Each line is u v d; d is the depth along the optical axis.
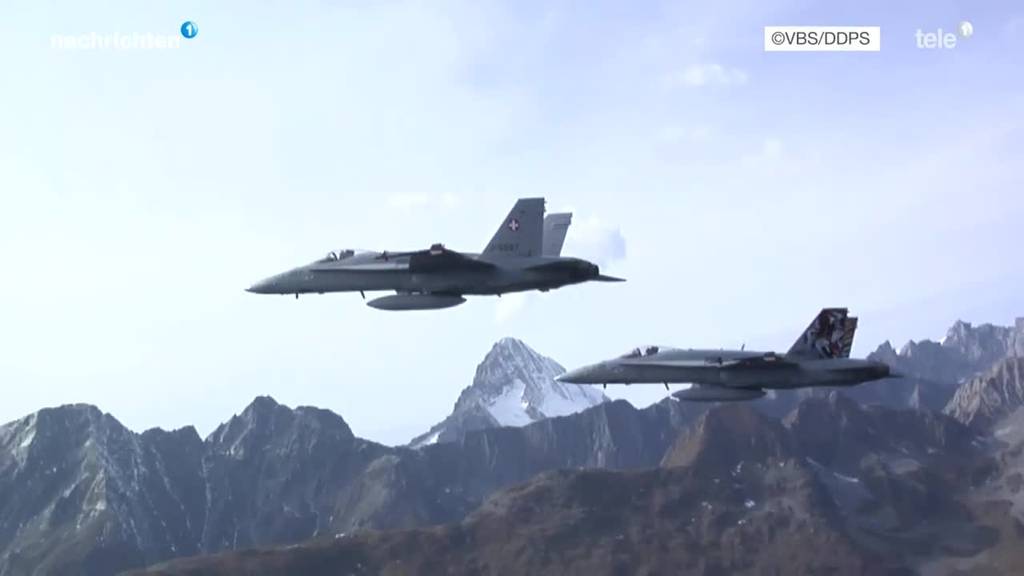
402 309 107.31
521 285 105.19
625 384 125.94
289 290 113.75
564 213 114.94
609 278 105.81
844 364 116.81
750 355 121.81
